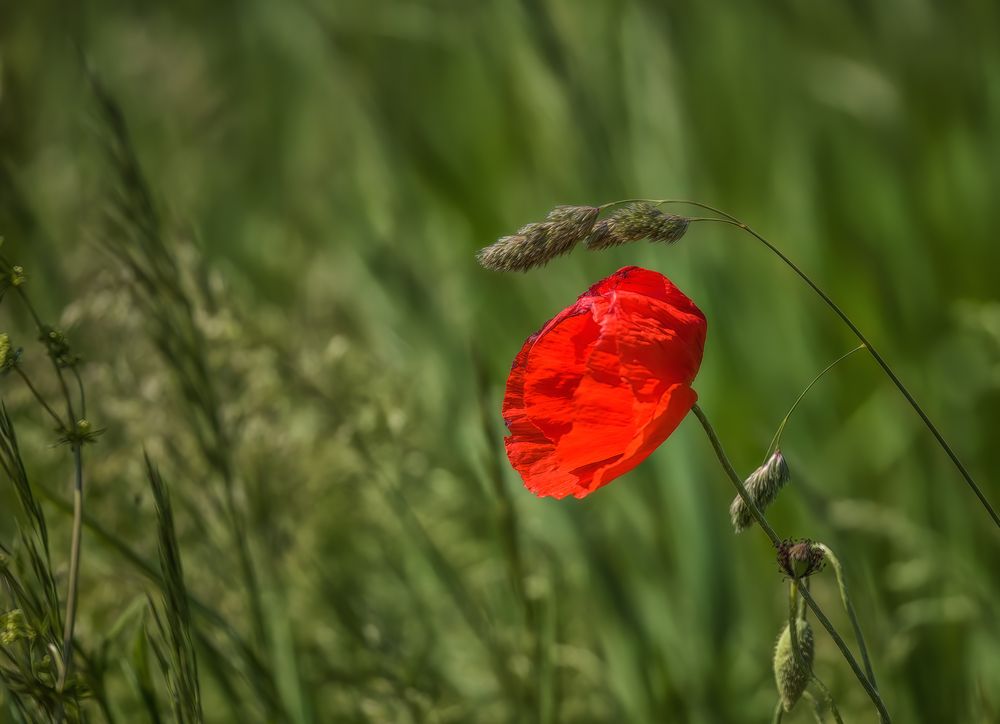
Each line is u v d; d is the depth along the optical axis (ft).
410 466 4.96
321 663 4.70
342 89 7.55
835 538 4.88
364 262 6.43
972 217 6.26
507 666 4.65
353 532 5.24
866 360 6.07
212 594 4.65
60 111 7.11
